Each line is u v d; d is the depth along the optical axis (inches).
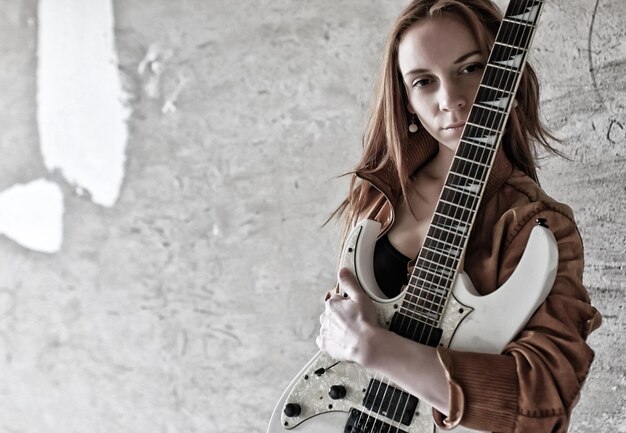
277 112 79.5
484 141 41.9
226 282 83.2
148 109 86.0
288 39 78.5
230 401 83.8
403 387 39.9
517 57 41.9
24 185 93.3
